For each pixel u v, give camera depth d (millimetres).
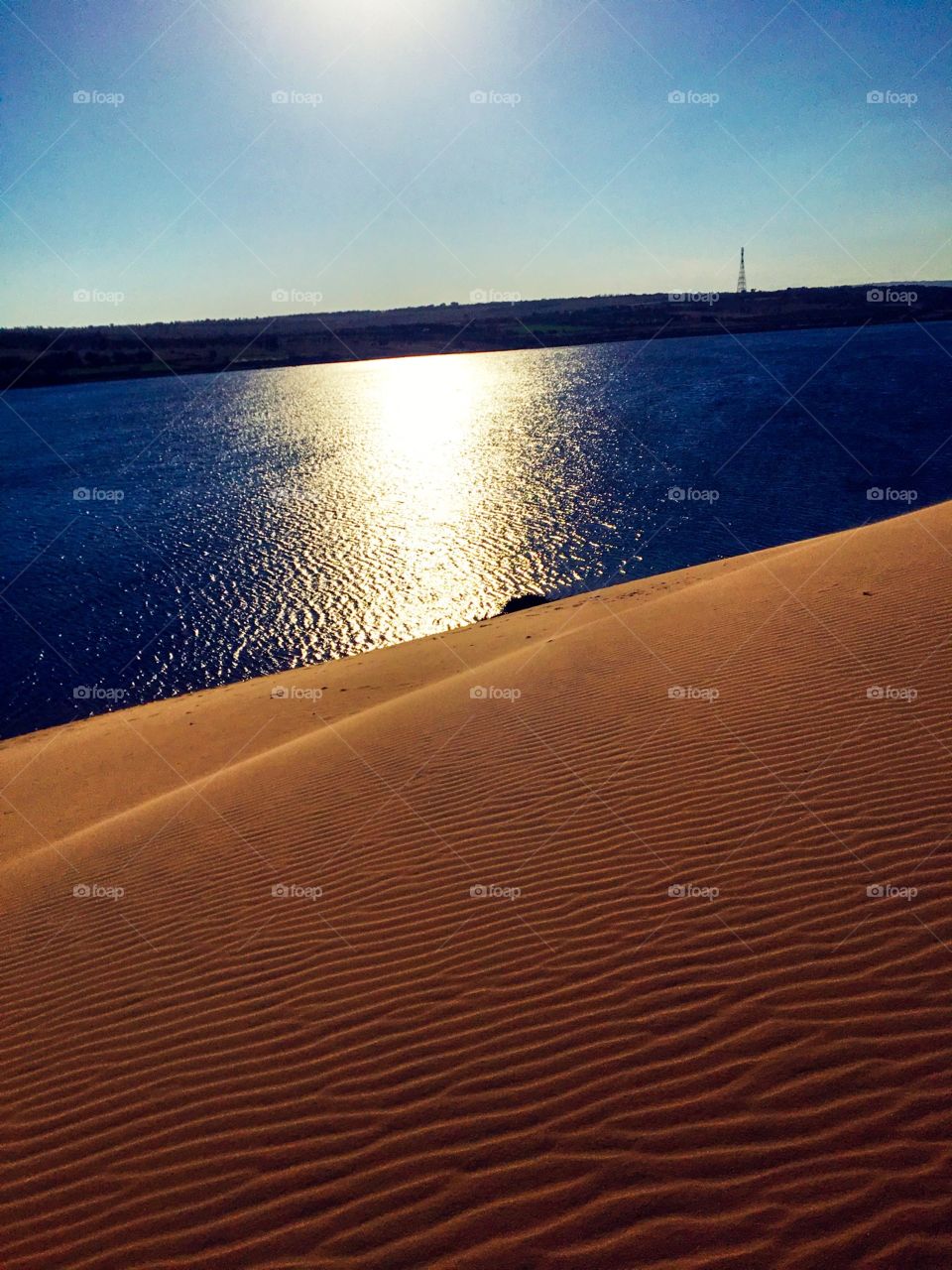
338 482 44688
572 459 45375
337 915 5934
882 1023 3947
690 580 18688
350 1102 4000
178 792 10648
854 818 5926
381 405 87250
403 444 57250
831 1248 2932
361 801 8141
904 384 63250
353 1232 3270
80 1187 3750
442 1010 4613
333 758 9758
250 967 5438
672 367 96375
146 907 6797
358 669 17812
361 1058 4320
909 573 12484
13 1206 3691
